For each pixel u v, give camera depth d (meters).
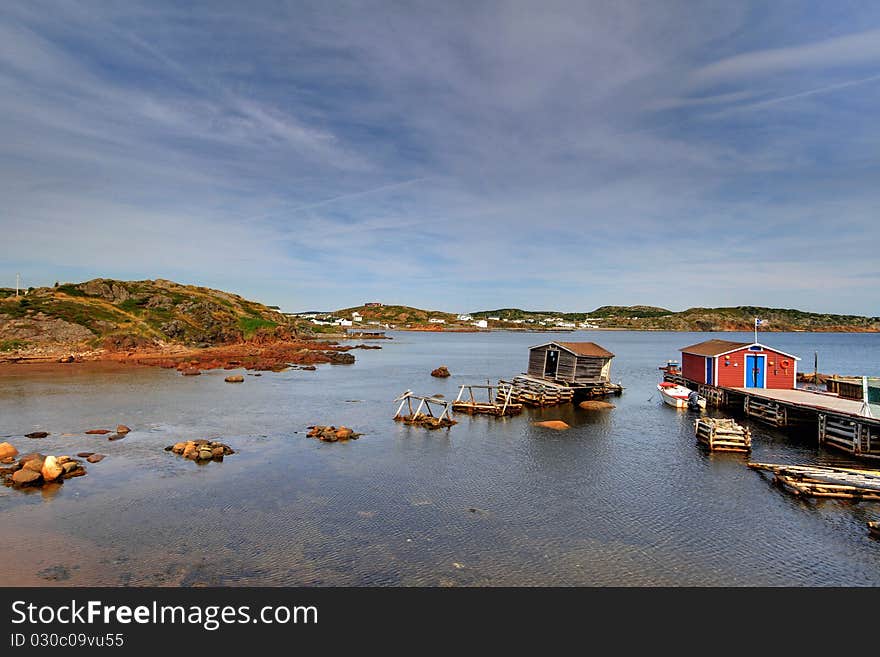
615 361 103.12
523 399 46.09
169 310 113.69
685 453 29.11
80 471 24.56
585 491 22.67
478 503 21.20
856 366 98.81
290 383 60.00
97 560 16.27
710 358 46.84
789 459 27.75
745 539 17.98
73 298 104.38
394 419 38.16
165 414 39.50
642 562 16.45
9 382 56.31
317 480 23.95
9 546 17.12
